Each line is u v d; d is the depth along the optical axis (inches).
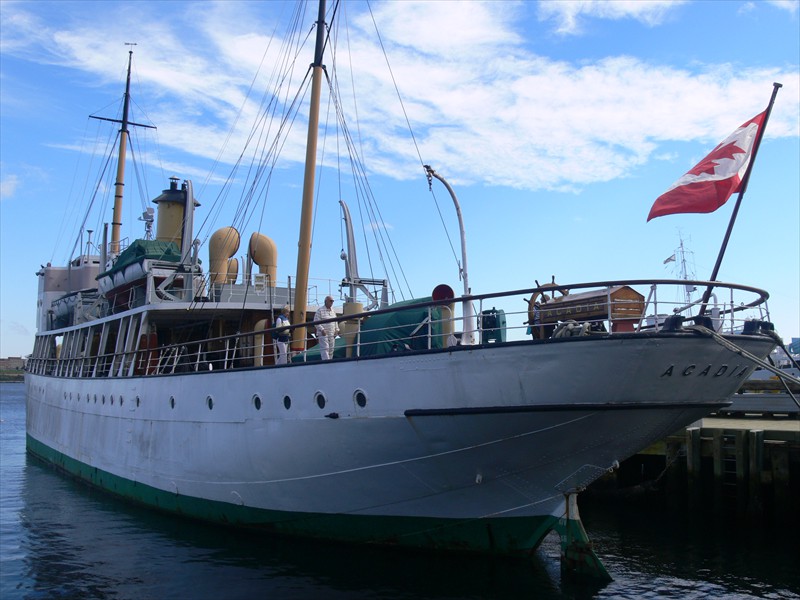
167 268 783.7
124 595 452.1
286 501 535.8
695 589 482.6
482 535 485.7
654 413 426.0
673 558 569.3
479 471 458.0
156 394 676.1
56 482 906.1
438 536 492.1
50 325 1178.6
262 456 539.2
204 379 601.9
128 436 733.3
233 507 581.0
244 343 749.9
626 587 475.8
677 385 417.7
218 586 463.2
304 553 525.0
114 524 645.3
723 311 431.5
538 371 412.8
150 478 684.7
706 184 460.4
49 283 1259.8
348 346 488.4
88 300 1025.5
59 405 1000.2
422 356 447.5
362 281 813.9
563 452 444.5
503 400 423.2
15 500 776.3
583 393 409.1
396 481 480.4
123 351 786.8
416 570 486.0
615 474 874.8
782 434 721.0
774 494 698.2
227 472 574.9
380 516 501.0
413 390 450.9
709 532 671.8
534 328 486.3
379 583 462.9
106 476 789.2
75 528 633.0
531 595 446.0
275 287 760.3
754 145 466.3
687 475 778.2
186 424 625.0
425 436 451.5
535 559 503.8
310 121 660.1
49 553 552.7
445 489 472.7
